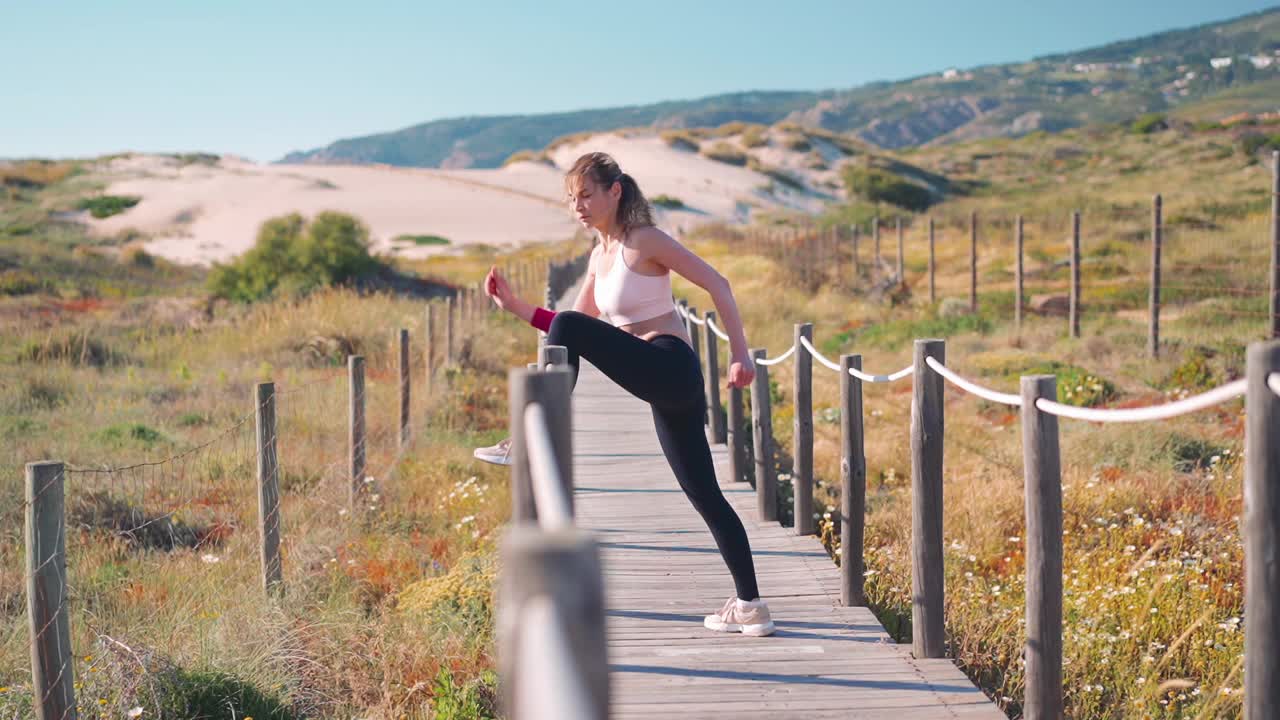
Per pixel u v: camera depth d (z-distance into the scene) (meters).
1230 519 7.31
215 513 7.50
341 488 8.04
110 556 6.40
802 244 35.66
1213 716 4.32
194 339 17.38
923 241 40.66
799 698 3.70
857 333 18.83
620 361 3.67
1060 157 92.19
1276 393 2.00
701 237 50.22
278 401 11.37
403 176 88.88
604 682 0.70
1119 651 4.88
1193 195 48.06
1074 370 12.78
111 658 4.39
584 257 38.81
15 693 4.26
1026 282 24.97
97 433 10.04
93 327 18.61
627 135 106.81
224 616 5.22
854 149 108.62
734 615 4.38
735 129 110.19
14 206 65.12
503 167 104.00
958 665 4.83
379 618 5.56
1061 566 3.07
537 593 0.69
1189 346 14.02
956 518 7.41
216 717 4.32
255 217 64.62
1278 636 2.02
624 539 6.07
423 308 19.34
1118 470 8.72
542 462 1.44
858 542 4.74
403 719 4.40
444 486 8.49
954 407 12.03
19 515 6.96
